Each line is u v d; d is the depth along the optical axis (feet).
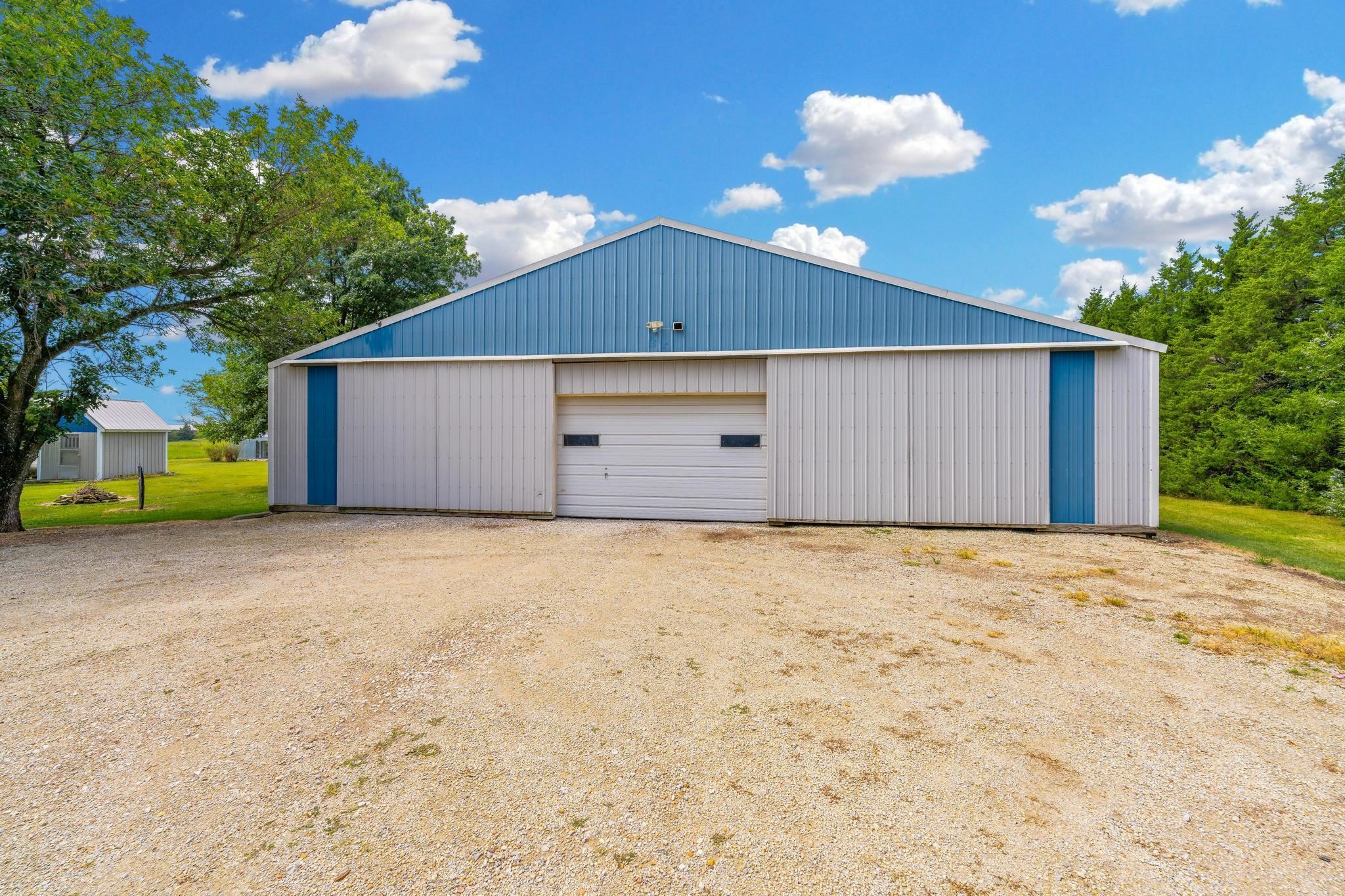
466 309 32.71
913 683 10.69
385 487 33.35
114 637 12.81
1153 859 6.25
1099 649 12.45
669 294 30.63
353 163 40.65
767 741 8.65
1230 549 23.38
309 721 9.25
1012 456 27.07
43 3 28.68
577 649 12.19
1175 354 48.44
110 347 32.73
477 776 7.76
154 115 30.96
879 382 28.27
